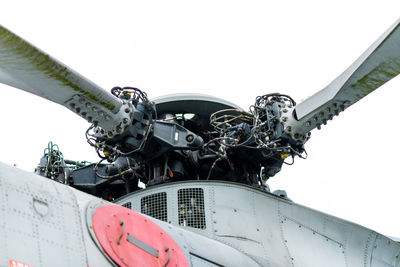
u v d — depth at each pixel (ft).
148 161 41.06
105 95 34.22
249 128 41.47
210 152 43.39
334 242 40.55
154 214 37.93
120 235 29.14
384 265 41.65
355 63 34.42
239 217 38.40
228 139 40.68
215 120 42.04
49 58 29.25
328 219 41.01
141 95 38.81
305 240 39.70
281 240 38.96
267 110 41.01
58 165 43.93
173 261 30.58
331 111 37.86
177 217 37.50
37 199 27.04
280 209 40.32
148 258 29.58
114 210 30.35
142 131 38.24
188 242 32.94
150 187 38.63
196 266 31.68
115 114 36.19
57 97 32.91
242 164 43.86
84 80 32.30
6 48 27.12
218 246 35.09
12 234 24.93
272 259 37.32
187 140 40.01
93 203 29.89
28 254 24.89
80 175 44.68
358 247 40.98
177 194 38.24
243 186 39.75
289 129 40.06
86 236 27.89
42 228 26.27
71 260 26.35
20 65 28.91
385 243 42.09
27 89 31.76
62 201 28.25
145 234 30.50
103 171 44.96
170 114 45.42
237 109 42.73
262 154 41.63
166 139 39.68
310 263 38.65
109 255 27.94
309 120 39.17
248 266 35.24
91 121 35.70
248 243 37.42
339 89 35.88
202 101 45.16
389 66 33.22
